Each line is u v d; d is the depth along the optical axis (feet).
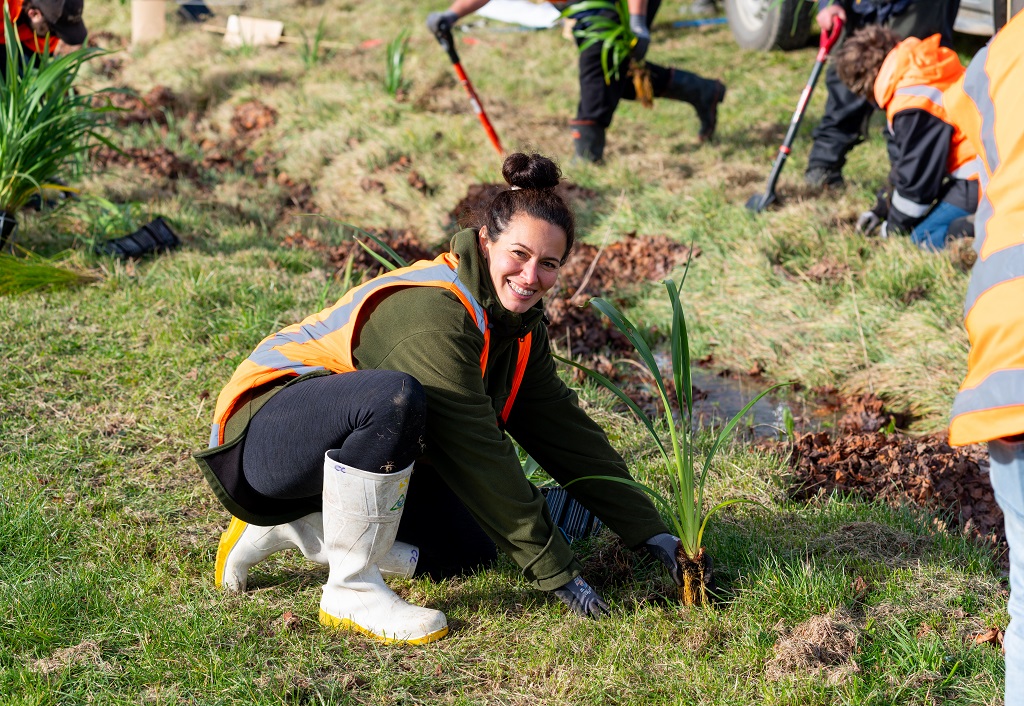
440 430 8.17
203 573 9.53
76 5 18.26
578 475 9.59
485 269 8.20
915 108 16.47
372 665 8.30
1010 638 6.89
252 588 9.37
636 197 21.09
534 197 7.98
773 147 24.12
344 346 8.48
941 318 15.62
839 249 17.88
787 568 9.50
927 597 9.27
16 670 7.98
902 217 17.47
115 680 8.01
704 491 11.35
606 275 18.28
